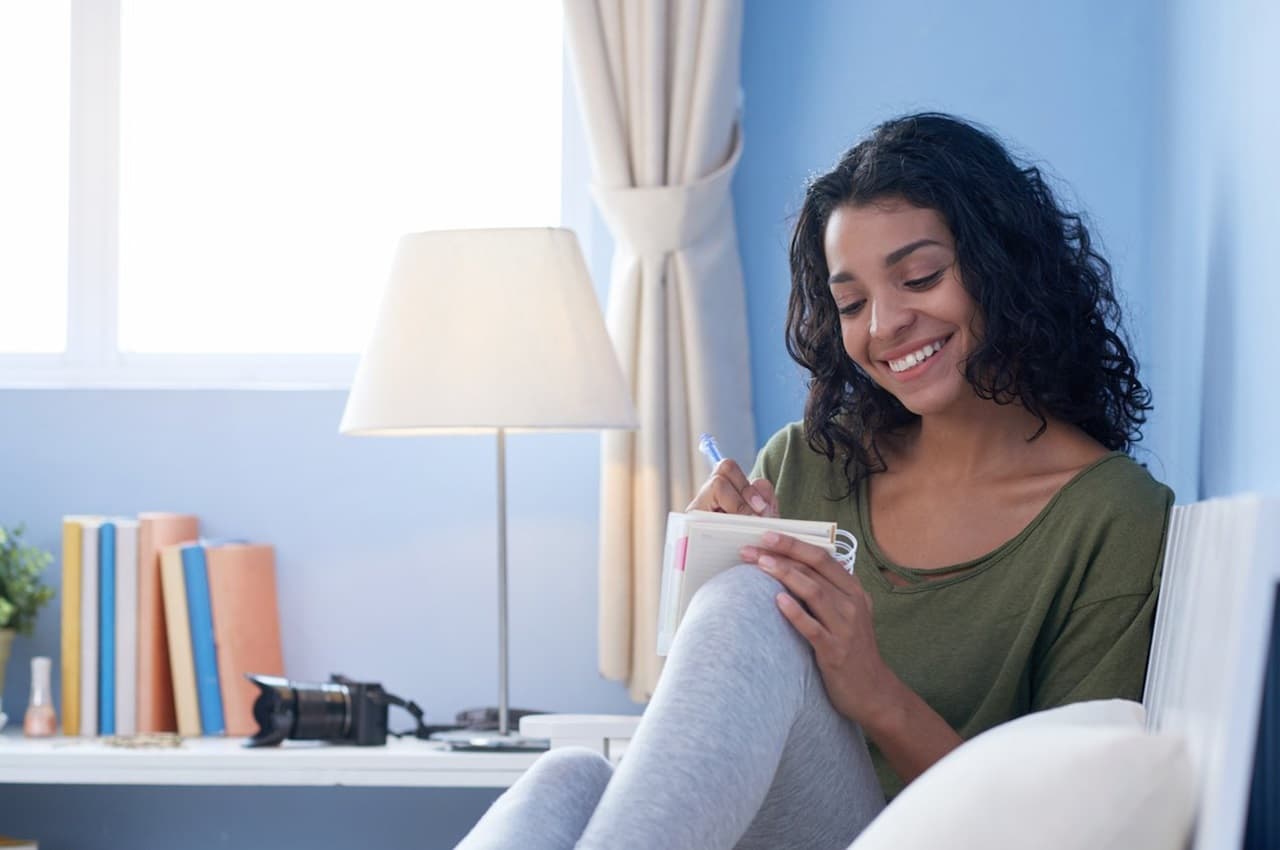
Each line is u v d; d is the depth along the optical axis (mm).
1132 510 1403
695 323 2352
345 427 2115
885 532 1528
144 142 2666
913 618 1457
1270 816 844
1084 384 1504
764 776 1006
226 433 2543
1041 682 1431
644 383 2348
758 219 2471
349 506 2529
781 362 2459
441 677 2510
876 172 1441
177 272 2660
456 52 2650
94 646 2297
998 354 1423
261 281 2654
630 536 2373
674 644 1067
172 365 2615
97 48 2646
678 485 2344
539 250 2104
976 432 1491
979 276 1415
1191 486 1731
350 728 2135
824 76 2461
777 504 1570
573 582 2498
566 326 2088
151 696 2297
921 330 1429
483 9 2648
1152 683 1287
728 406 2367
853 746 1197
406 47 2654
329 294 2652
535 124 2645
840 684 1161
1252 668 734
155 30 2668
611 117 2361
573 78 2377
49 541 2545
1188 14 1844
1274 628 789
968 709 1433
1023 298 1433
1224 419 1479
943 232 1427
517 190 2645
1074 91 2381
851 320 1481
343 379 2594
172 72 2670
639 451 2361
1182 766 786
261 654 2377
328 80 2660
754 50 2477
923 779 871
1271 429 1214
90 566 2301
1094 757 791
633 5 2365
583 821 1141
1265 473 1238
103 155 2639
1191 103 1793
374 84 2658
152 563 2309
